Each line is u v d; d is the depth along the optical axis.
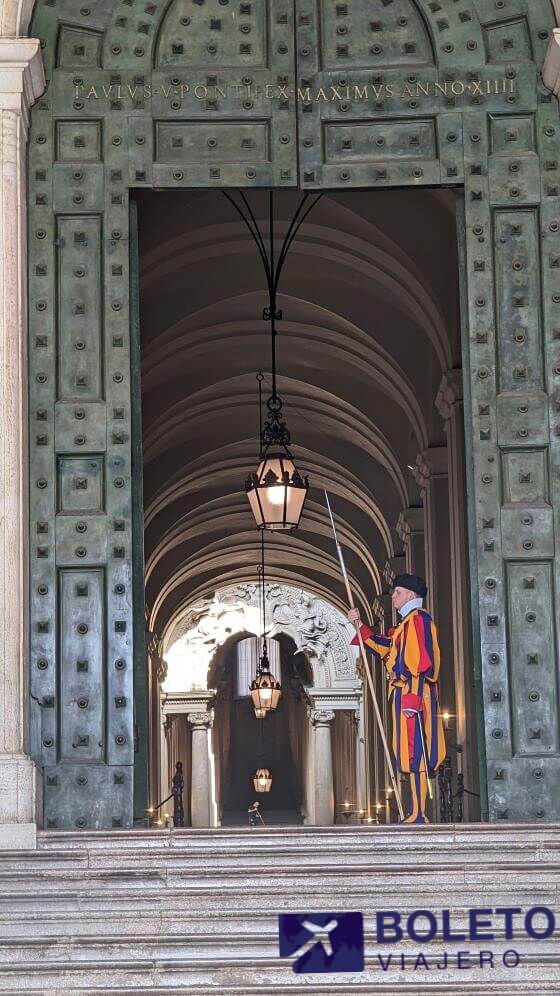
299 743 56.28
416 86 11.02
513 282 10.73
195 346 22.09
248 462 28.33
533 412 10.54
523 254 10.77
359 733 43.97
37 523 10.29
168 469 27.02
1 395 10.03
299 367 23.77
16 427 10.02
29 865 8.66
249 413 25.89
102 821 9.91
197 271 20.30
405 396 21.75
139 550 10.56
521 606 10.28
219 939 8.12
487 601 10.29
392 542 27.17
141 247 18.14
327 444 27.39
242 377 23.84
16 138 10.35
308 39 11.11
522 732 10.12
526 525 10.38
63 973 7.95
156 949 8.10
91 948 8.09
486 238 10.78
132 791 9.95
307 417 26.00
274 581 40.62
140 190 10.89
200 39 11.07
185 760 47.38
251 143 10.94
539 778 10.05
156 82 10.95
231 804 61.47
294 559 38.03
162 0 11.10
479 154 10.91
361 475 27.41
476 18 11.12
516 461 10.50
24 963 8.01
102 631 10.17
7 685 9.62
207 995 7.82
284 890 8.41
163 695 42.94
